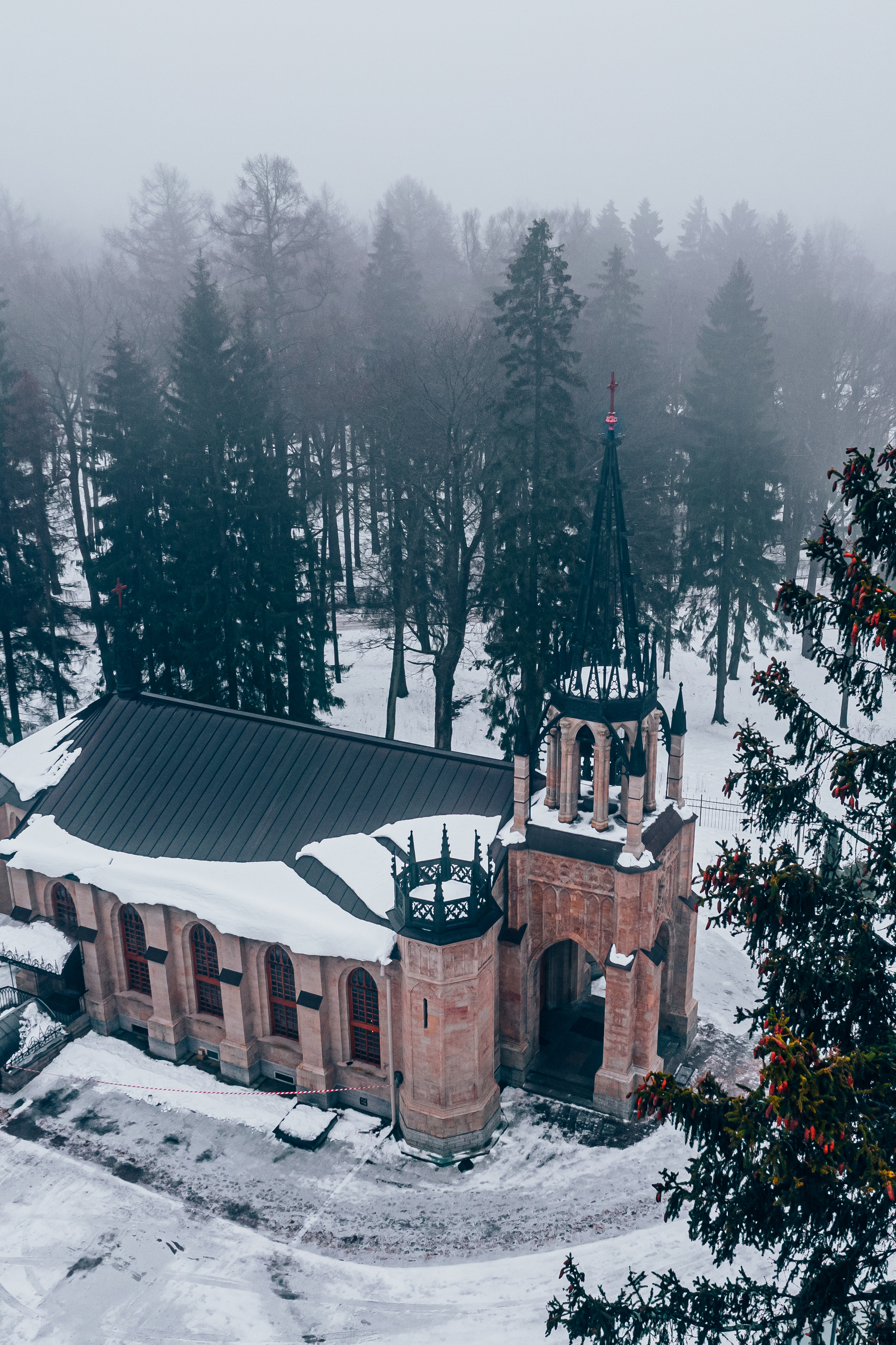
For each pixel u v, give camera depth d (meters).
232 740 32.66
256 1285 23.28
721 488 52.19
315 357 59.62
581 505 47.97
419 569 47.81
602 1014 32.12
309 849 28.97
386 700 56.34
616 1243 24.03
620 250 64.50
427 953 25.41
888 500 15.62
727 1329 16.47
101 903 31.03
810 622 16.88
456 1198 25.52
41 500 50.47
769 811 17.34
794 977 15.87
